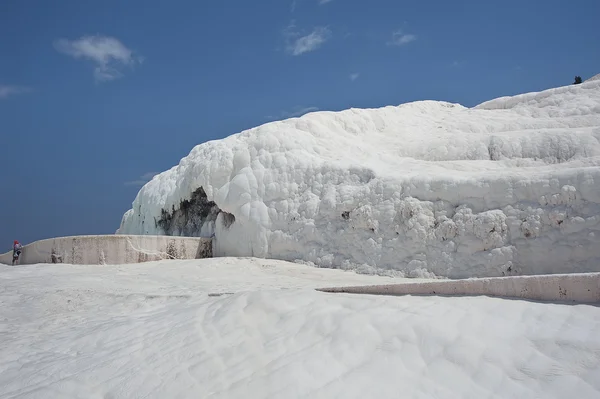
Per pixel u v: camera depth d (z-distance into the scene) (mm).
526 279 4629
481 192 8797
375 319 4523
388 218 9547
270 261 10398
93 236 10867
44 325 6426
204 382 4211
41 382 4605
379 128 14102
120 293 7363
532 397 3451
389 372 3900
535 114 13320
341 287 5578
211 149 12992
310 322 4723
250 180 11625
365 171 10570
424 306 4676
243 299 5445
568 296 4426
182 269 9789
